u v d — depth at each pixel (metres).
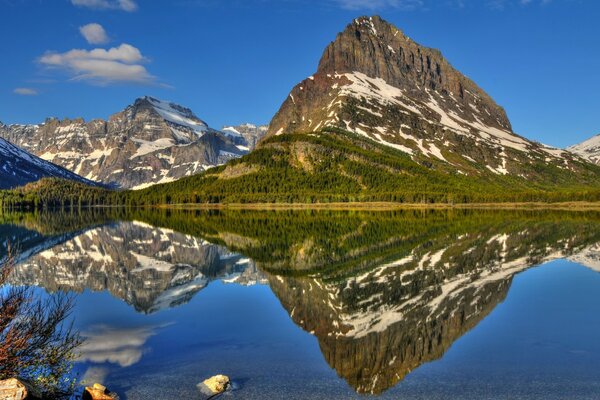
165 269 70.44
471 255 76.12
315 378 27.36
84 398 23.91
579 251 80.06
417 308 44.00
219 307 45.22
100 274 66.38
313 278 59.72
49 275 64.94
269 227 142.25
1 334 24.61
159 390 25.64
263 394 25.23
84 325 38.88
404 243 92.94
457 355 31.36
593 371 28.36
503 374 27.95
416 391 25.66
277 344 33.66
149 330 37.34
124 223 173.00
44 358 26.11
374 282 56.34
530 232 113.31
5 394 20.95
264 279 59.81
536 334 35.72
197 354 31.44
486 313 42.06
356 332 36.78
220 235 119.88
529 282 55.19
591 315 40.84
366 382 26.86
